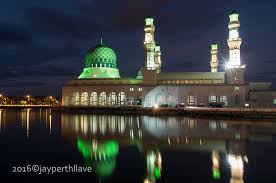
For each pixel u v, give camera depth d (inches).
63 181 1121.4
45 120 4023.1
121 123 3427.7
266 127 2827.3
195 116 4443.9
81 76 6909.5
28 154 1587.1
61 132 2571.4
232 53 5551.2
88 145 1859.0
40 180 1132.5
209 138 2106.3
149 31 5935.0
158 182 1098.7
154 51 6250.0
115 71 7062.0
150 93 5797.2
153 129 2731.3
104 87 6259.8
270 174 1178.6
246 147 1748.3
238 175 1172.5
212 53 6678.2
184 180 1120.2
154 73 5895.7
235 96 5423.2
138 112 5270.7
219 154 1551.4
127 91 6131.9
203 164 1344.7
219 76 5890.8
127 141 2014.0
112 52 7091.5
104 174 1205.7
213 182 1088.8
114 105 6097.4
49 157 1508.4
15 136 2325.3
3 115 5482.3
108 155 1550.2
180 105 5521.7
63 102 6466.5
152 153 1589.6
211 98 5536.4
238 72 5497.1
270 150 1649.9
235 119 3870.6
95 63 6879.9
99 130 2704.2
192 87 5629.9
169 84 5777.6
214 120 3754.9
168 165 1334.9
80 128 2893.7
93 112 5713.6
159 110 4938.5
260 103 5300.2
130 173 1217.4
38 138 2198.6
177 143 1905.8
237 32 5516.7
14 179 1147.3
